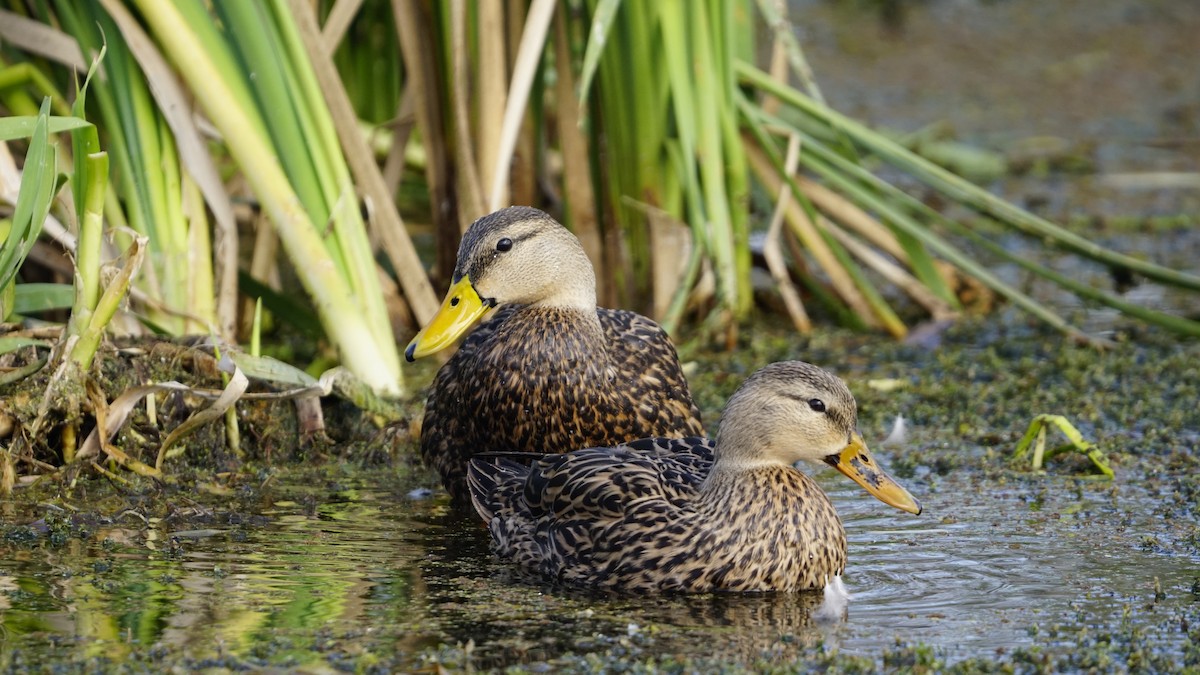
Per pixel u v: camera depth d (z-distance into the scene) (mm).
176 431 10250
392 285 13891
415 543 9312
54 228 11211
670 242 13984
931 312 15375
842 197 16875
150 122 12000
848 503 10242
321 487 10555
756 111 14742
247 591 8234
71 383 10031
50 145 9586
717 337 14195
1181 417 12234
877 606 8195
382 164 16047
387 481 10781
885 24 31781
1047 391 13016
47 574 8414
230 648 7352
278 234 11891
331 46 12922
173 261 11977
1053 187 21734
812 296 16125
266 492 10352
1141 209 20391
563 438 10047
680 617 8023
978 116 25469
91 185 10008
